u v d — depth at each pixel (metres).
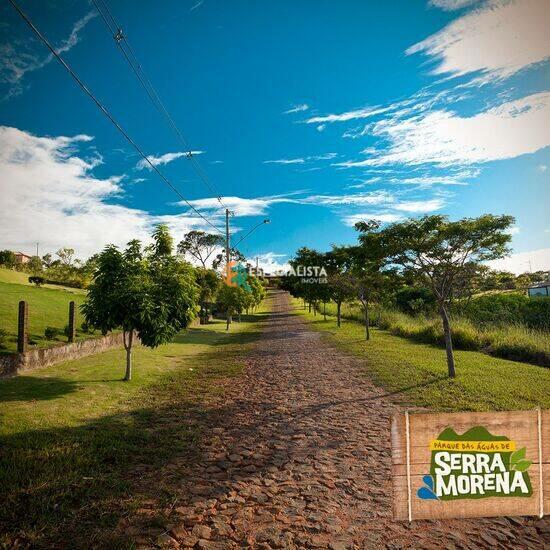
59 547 3.60
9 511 4.14
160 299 11.01
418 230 11.15
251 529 3.95
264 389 10.34
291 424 7.39
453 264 11.36
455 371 11.51
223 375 12.31
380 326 28.34
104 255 10.86
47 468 5.15
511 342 15.50
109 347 16.45
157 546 3.64
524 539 3.84
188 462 5.63
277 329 30.11
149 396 9.54
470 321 21.64
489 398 8.62
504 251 11.17
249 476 5.18
